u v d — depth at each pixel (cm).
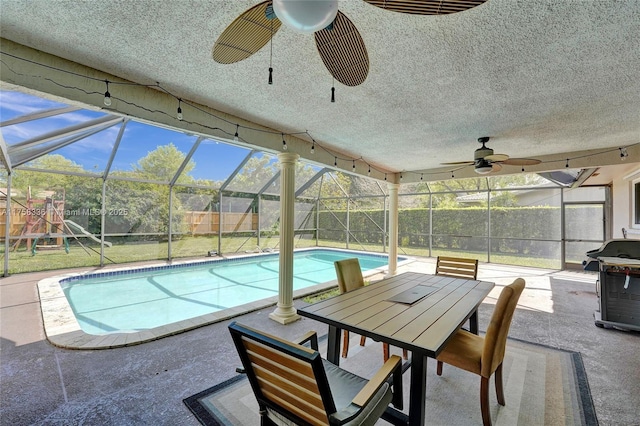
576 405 215
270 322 380
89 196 708
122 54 209
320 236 1244
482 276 682
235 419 197
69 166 644
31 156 565
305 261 1012
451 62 212
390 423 192
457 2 115
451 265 371
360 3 153
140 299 557
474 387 242
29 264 647
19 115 376
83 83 224
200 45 196
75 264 694
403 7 120
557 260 818
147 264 741
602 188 756
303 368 123
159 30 180
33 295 467
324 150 468
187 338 327
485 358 190
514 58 206
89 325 431
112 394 222
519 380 249
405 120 338
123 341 307
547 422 197
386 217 1066
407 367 244
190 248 862
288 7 109
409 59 208
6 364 264
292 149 404
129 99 248
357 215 1140
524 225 873
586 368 268
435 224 1030
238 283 688
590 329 362
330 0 109
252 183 941
